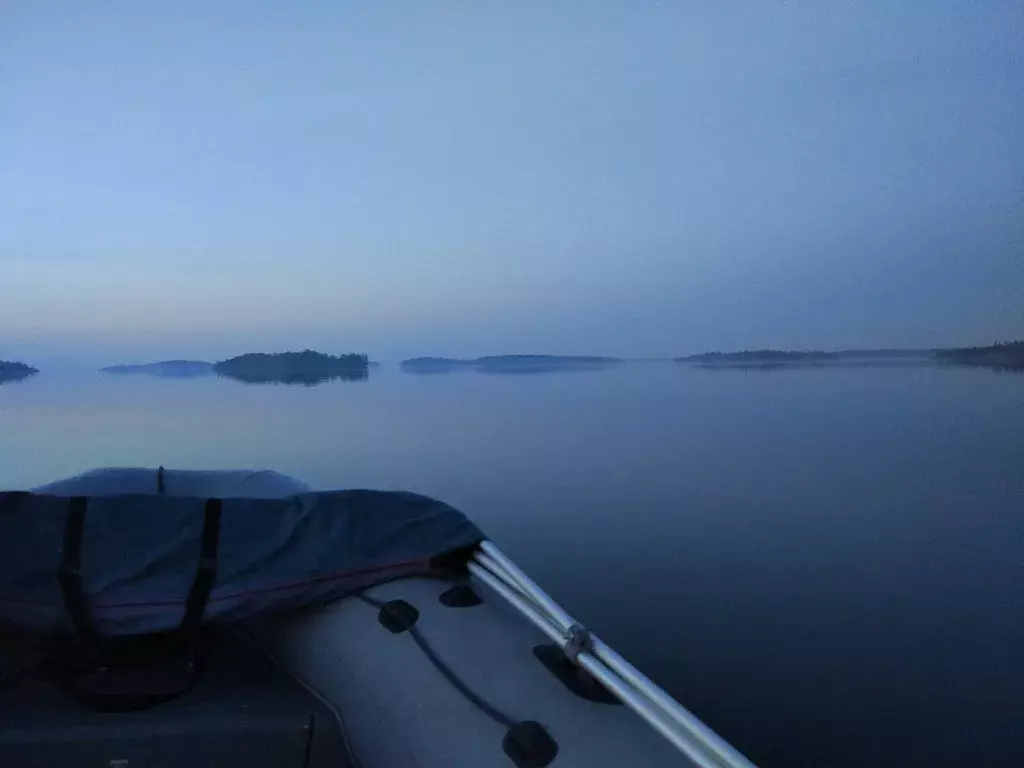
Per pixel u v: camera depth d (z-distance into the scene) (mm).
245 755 1687
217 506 1982
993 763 2521
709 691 3105
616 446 9266
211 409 12828
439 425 10891
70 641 1815
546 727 1558
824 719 2805
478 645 1851
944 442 10312
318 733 1736
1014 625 3836
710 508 6410
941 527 5988
